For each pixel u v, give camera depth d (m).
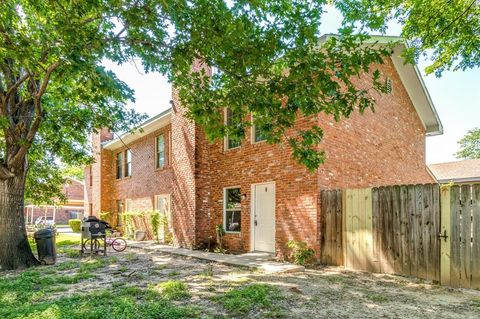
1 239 8.51
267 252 10.36
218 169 12.28
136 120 9.30
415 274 7.21
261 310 4.87
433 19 8.51
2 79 8.59
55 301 5.25
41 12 5.34
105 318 4.32
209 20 4.86
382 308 5.05
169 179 15.16
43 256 9.06
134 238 16.19
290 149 9.70
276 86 5.12
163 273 7.71
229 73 5.37
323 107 5.05
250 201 10.93
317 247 8.84
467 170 19.62
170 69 5.71
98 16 4.88
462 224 6.57
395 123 12.88
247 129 11.23
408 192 7.49
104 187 20.92
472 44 8.68
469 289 6.31
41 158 13.98
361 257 8.15
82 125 9.92
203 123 6.02
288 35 4.85
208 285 6.43
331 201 8.83
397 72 13.29
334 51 4.71
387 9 8.33
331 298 5.56
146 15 4.77
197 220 12.01
